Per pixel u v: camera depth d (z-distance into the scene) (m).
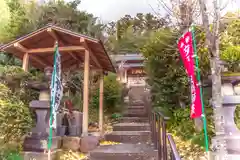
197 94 3.59
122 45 18.42
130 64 16.25
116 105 10.41
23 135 4.34
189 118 5.86
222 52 5.52
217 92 3.60
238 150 3.62
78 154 5.18
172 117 6.26
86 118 5.80
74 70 8.88
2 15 9.57
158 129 4.24
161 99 6.93
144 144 5.71
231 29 7.29
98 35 13.70
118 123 8.12
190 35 3.76
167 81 6.90
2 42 9.19
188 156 4.71
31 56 6.64
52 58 7.14
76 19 11.92
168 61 7.12
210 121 5.16
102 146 5.42
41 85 5.01
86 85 5.95
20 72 5.14
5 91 4.36
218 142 3.50
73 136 5.77
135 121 8.55
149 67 7.47
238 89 5.11
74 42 6.23
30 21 10.48
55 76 4.27
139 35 18.27
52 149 4.66
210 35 3.69
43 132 4.71
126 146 5.39
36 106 4.82
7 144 4.03
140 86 15.92
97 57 7.19
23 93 5.26
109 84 10.76
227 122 3.86
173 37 6.91
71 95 9.95
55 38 5.91
